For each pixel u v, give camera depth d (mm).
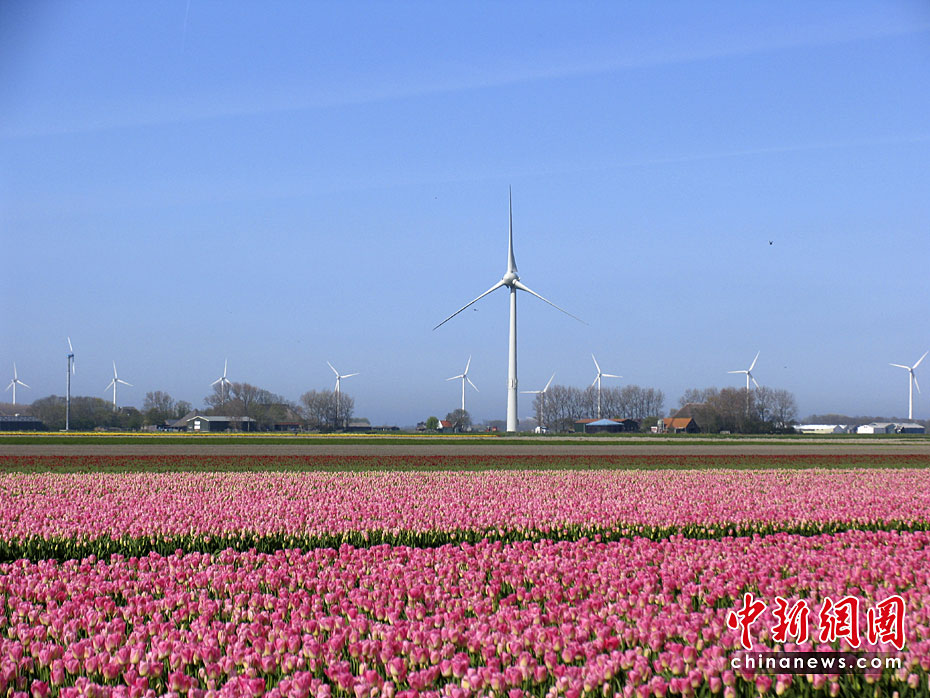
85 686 8867
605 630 10586
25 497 28922
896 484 36875
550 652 9969
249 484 36062
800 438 122375
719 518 22828
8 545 18469
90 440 88938
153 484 35781
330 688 9219
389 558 16844
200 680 9914
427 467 50781
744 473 44000
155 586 14062
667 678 9633
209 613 12125
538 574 14836
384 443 87938
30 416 192125
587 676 9320
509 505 26141
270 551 19203
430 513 23547
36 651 10312
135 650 10023
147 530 19734
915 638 10555
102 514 22438
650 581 13680
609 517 22844
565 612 11859
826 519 23156
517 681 9211
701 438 117500
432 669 9242
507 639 10297
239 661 9922
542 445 84750
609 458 60625
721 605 13281
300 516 22062
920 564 15867
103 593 13672
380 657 10117
